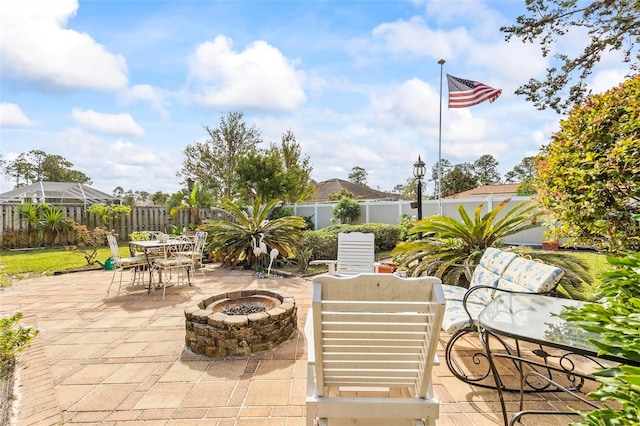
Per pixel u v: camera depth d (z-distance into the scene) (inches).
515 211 170.9
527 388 94.7
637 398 40.7
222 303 145.1
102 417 84.7
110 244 210.4
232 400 91.5
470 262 161.9
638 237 96.7
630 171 96.7
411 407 64.0
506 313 77.1
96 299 195.2
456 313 105.6
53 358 118.6
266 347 122.9
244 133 782.5
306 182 769.6
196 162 776.9
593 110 113.4
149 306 180.9
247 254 294.2
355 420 73.5
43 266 301.7
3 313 169.5
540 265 101.8
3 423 82.8
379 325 62.7
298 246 303.6
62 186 723.4
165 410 87.3
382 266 208.5
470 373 104.2
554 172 122.0
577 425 45.4
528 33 206.7
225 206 321.4
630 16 170.2
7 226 401.1
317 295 60.8
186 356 119.5
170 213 462.9
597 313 59.1
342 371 67.4
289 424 80.9
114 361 115.9
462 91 334.0
